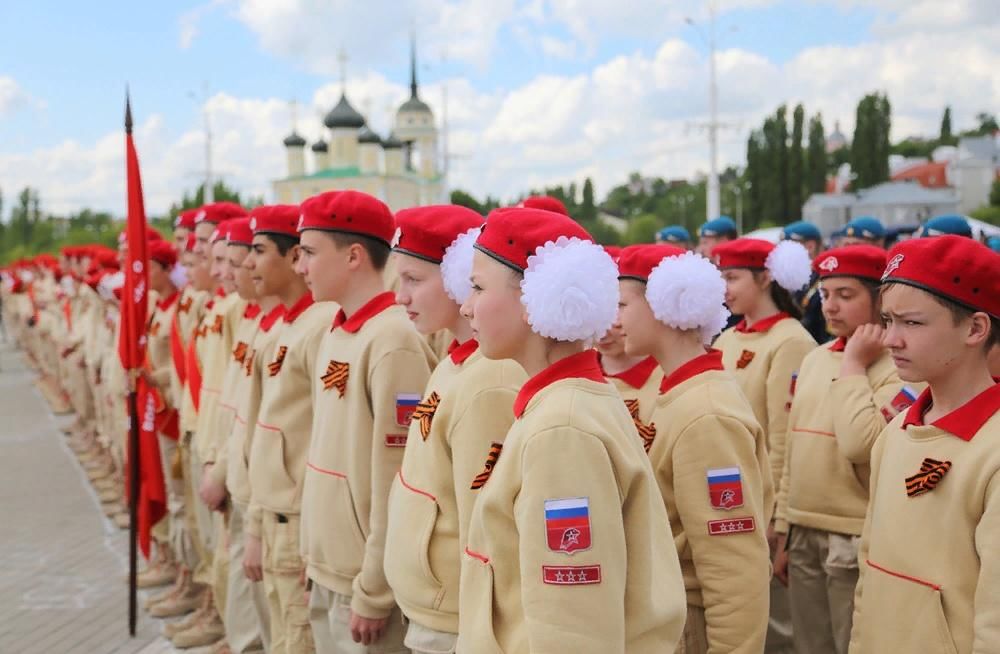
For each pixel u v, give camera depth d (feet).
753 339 16.65
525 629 7.39
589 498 6.95
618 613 6.94
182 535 21.22
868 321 13.21
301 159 165.58
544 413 7.23
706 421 10.41
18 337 91.91
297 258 14.92
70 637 19.79
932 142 406.21
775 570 14.56
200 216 20.67
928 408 9.24
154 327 23.66
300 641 13.91
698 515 10.29
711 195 88.79
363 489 11.89
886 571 9.05
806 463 13.46
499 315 7.66
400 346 11.77
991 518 8.03
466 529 9.11
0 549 26.40
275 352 14.92
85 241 234.79
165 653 18.81
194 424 20.25
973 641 8.11
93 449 38.14
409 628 10.02
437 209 10.62
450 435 9.37
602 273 7.36
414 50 191.42
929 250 8.59
